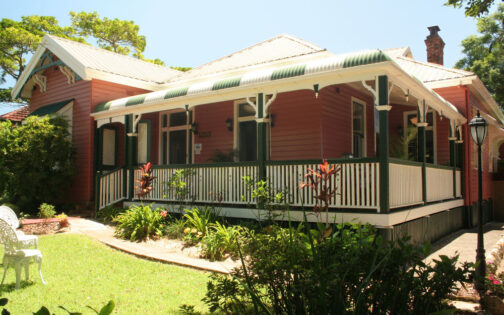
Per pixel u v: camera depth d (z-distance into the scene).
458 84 12.22
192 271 6.25
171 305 4.66
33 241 6.03
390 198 6.91
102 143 12.59
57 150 11.83
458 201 11.95
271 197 7.80
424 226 8.73
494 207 17.19
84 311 4.48
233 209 8.65
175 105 10.03
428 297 3.20
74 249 7.77
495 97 23.73
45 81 15.13
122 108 11.21
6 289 5.28
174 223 9.09
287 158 11.15
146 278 5.85
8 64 24.14
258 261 3.43
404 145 12.84
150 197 10.52
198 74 14.12
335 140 11.21
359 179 7.23
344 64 7.03
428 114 13.50
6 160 11.40
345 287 3.14
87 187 12.45
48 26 26.81
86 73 12.32
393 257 3.21
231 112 12.62
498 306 4.33
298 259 3.29
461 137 12.65
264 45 14.56
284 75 7.79
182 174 9.57
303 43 13.39
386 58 6.65
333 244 3.45
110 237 8.92
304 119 10.91
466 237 10.37
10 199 11.97
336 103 11.41
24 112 18.36
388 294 3.19
